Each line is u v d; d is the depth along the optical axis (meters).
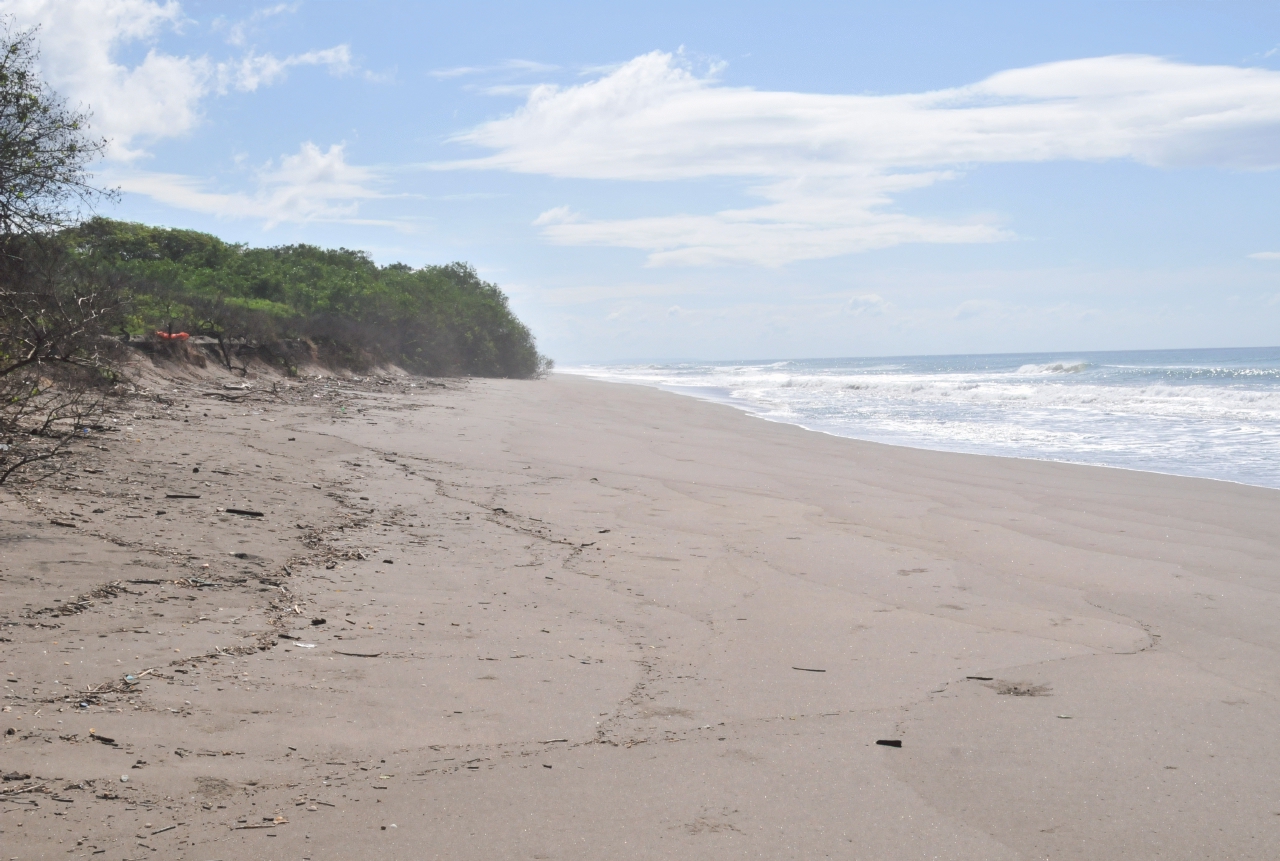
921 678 5.21
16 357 8.18
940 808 3.66
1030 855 3.32
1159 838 3.46
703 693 4.90
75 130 8.72
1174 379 44.50
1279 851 3.38
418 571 6.98
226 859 3.05
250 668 4.74
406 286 40.97
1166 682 5.19
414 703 4.52
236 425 13.27
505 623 5.91
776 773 3.94
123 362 16.00
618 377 62.44
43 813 3.19
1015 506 10.84
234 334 22.23
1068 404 28.44
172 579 5.98
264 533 7.44
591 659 5.34
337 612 5.82
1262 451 16.19
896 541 8.90
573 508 9.94
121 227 31.78
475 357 41.91
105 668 4.48
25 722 3.84
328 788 3.60
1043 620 6.42
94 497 7.70
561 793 3.67
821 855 3.28
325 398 19.56
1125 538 9.12
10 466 7.96
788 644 5.79
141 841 3.11
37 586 5.44
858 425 22.06
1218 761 4.13
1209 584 7.41
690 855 3.25
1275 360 85.56
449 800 3.56
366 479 10.47
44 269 8.59
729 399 32.91
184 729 3.97
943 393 34.44
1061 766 4.07
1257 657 5.66
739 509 10.34
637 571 7.47
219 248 33.88
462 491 10.40
